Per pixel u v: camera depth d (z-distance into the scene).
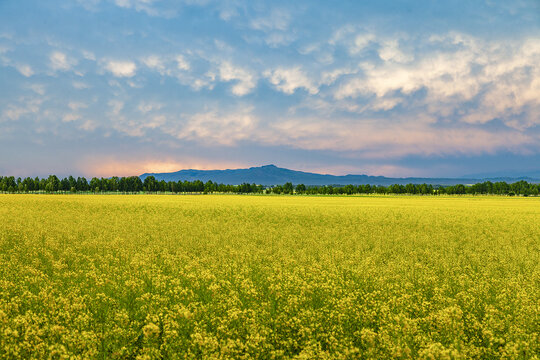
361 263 10.41
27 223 21.14
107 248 13.09
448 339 5.08
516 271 10.07
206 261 10.72
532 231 20.66
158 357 4.59
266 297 6.97
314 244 14.74
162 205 45.28
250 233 18.31
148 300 6.42
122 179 171.38
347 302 6.08
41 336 5.00
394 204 57.91
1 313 5.04
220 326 5.21
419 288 7.76
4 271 8.77
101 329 5.30
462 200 83.25
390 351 4.56
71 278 8.45
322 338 5.16
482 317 6.12
